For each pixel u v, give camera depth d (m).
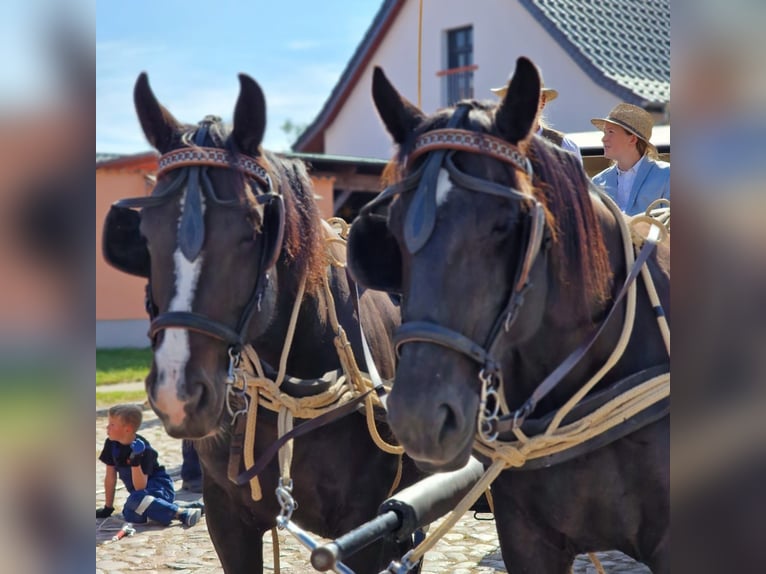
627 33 16.88
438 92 18.58
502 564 4.93
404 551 3.81
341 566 2.27
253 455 3.10
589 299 2.50
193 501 6.40
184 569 4.98
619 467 2.59
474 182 2.19
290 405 3.01
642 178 4.54
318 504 3.16
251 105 2.86
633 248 2.75
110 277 17.78
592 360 2.59
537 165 2.43
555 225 2.40
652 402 2.53
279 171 3.09
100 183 16.83
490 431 2.40
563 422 2.58
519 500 2.72
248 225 2.71
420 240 2.17
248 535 3.31
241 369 2.78
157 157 2.91
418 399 2.10
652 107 15.08
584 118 16.14
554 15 16.56
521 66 2.28
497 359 2.27
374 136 19.80
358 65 19.69
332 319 3.23
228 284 2.67
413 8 18.88
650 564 2.65
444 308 2.15
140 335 18.11
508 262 2.24
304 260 3.08
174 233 2.64
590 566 4.86
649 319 2.69
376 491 3.25
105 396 11.29
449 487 2.62
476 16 17.73
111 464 6.02
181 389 2.54
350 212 16.39
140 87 2.89
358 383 3.19
